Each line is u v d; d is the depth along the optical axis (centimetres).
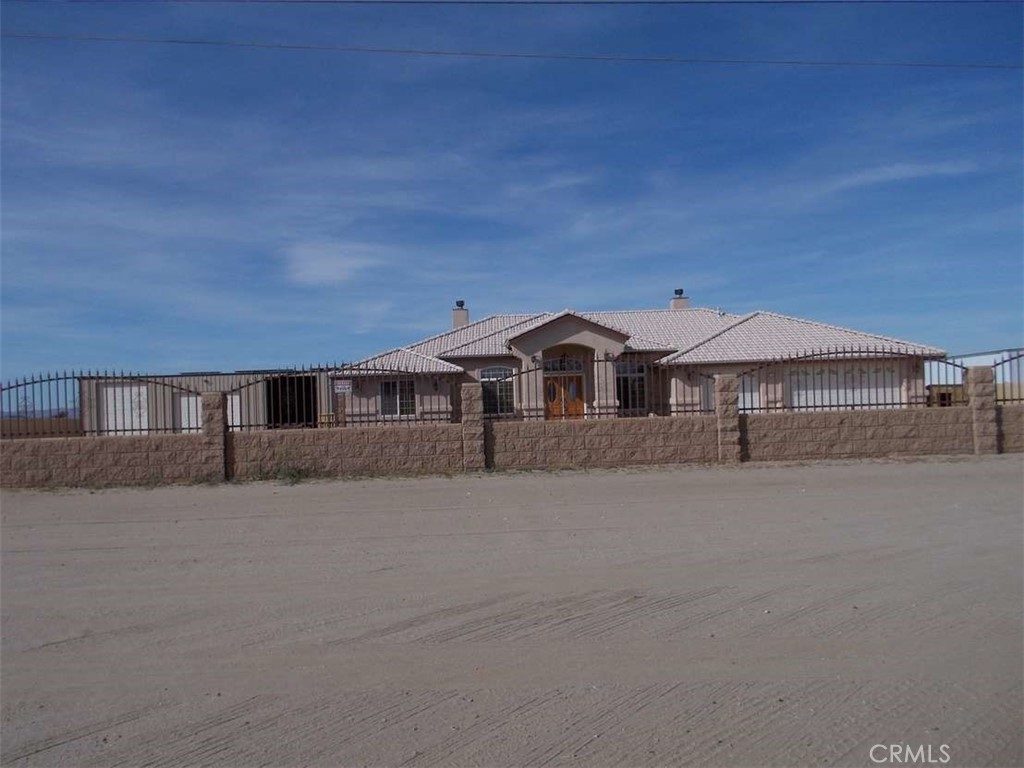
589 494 1627
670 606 838
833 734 549
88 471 1977
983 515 1301
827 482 1702
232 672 687
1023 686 619
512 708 600
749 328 3572
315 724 583
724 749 531
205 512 1546
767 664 673
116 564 1111
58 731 582
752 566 996
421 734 562
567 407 3578
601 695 618
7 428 2041
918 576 934
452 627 789
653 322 4100
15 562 1140
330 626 802
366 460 2003
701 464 2025
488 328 4194
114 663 716
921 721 566
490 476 1938
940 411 2072
